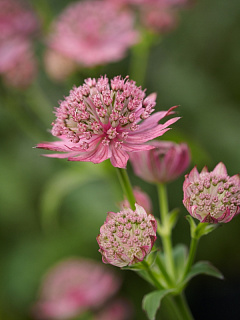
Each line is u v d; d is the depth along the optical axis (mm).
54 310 339
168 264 213
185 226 370
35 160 375
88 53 306
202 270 200
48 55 314
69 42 311
